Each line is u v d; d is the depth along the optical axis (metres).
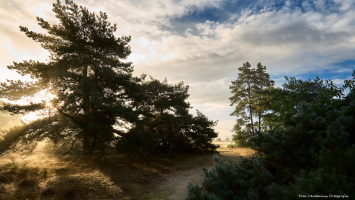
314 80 21.61
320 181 2.84
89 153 12.48
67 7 14.23
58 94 11.65
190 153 22.09
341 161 3.04
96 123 12.34
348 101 4.81
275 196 3.92
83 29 14.73
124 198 8.43
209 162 17.06
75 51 13.52
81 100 12.69
